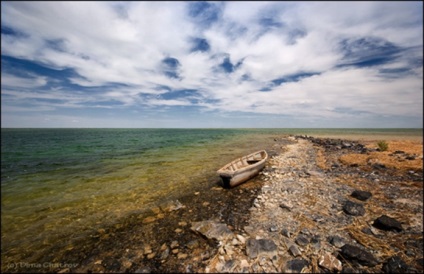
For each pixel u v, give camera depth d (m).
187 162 20.73
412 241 6.17
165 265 5.47
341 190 10.62
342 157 19.23
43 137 81.69
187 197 10.80
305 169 15.55
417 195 9.69
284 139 52.28
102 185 13.54
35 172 17.86
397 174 12.96
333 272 4.99
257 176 13.88
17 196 11.81
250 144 39.81
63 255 6.35
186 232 7.17
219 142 46.03
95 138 70.62
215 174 15.55
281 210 8.52
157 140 55.59
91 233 7.61
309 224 7.29
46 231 7.93
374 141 38.28
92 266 5.71
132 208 9.75
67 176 16.19
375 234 6.62
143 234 7.25
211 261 5.49
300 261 5.29
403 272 4.88
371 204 8.88
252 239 6.17
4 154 29.23
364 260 5.20
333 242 6.09
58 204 10.53
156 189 12.41
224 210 8.91
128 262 5.73
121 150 32.12
